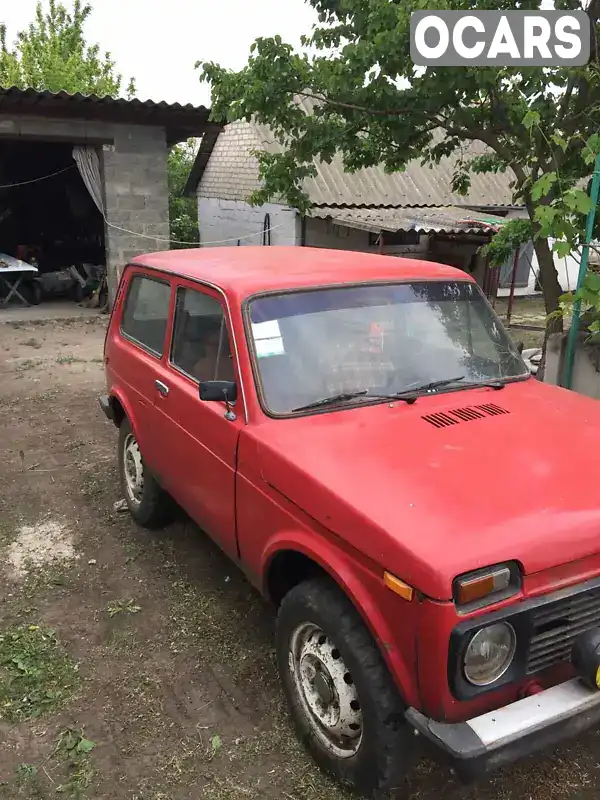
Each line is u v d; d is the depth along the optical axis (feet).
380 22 24.52
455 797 8.59
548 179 18.04
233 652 11.48
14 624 12.23
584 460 8.64
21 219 59.36
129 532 15.72
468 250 55.47
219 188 63.62
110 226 44.27
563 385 19.86
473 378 11.15
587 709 7.23
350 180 53.21
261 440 9.36
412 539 7.02
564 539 7.25
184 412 11.83
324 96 27.27
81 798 8.64
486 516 7.36
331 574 7.96
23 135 40.47
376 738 7.64
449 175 58.39
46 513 16.67
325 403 9.89
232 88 27.32
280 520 9.03
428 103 25.71
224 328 10.67
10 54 89.51
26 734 9.69
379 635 7.34
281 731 9.71
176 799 8.63
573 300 18.04
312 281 10.91
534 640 7.21
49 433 22.56
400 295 11.30
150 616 12.51
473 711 7.13
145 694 10.48
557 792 8.66
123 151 43.29
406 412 9.99
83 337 38.99
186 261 13.35
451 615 6.64
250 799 8.60
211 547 15.05
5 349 35.29
